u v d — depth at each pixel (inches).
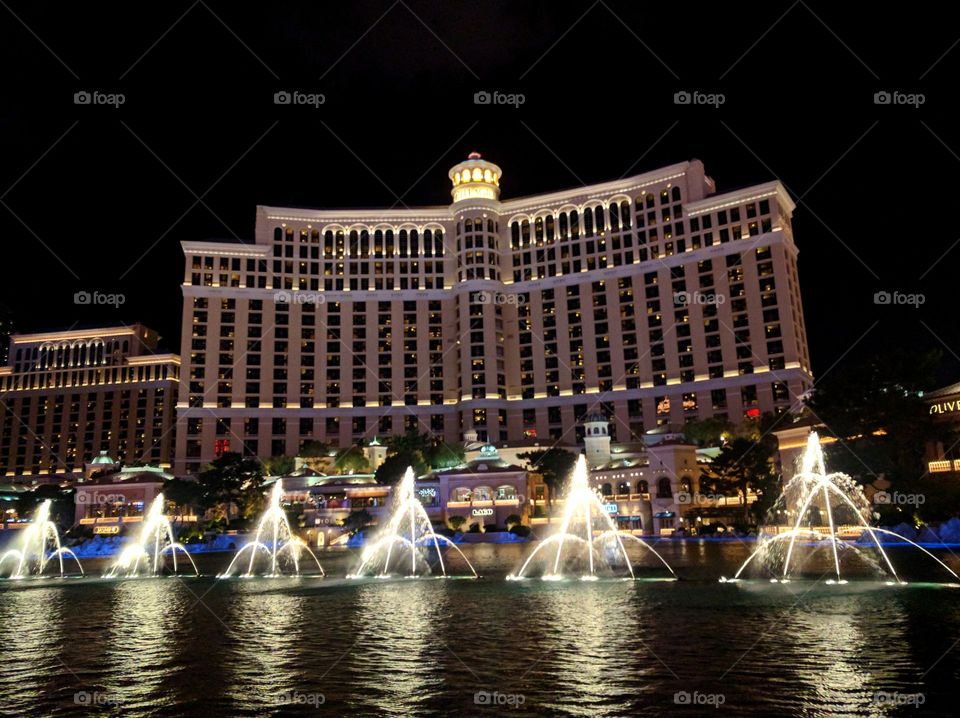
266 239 6806.1
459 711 593.6
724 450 3528.5
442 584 1656.0
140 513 4480.8
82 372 7844.5
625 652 804.6
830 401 2802.7
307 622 1093.1
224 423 6304.1
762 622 977.5
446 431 6510.8
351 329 6766.7
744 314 5812.0
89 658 839.7
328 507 4434.1
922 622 938.7
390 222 7076.8
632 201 6510.8
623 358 6240.2
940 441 2659.9
